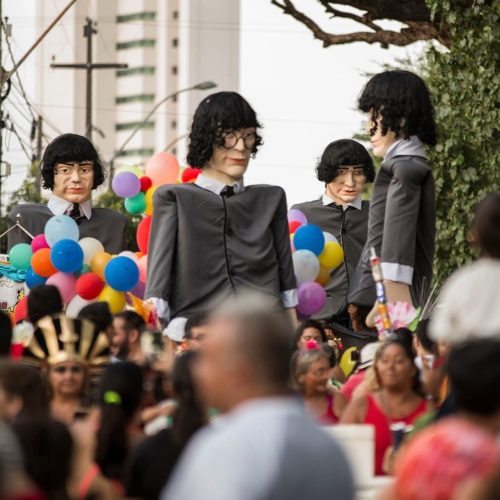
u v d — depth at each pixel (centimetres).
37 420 803
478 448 748
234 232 1402
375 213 1426
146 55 16412
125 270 1403
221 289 1391
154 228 1400
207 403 838
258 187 1429
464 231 2294
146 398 1090
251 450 675
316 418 1130
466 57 2284
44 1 15800
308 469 678
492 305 946
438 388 1144
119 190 1557
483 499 692
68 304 1447
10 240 1593
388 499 762
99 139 16375
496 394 770
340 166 1625
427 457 753
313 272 1477
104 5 16375
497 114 2273
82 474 938
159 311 1373
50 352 1066
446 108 2295
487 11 2258
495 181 2291
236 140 1401
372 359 1288
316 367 1160
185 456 838
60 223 1484
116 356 1213
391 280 1377
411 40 2598
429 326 1186
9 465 705
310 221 1638
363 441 948
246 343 714
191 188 1400
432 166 2309
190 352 893
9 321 1080
